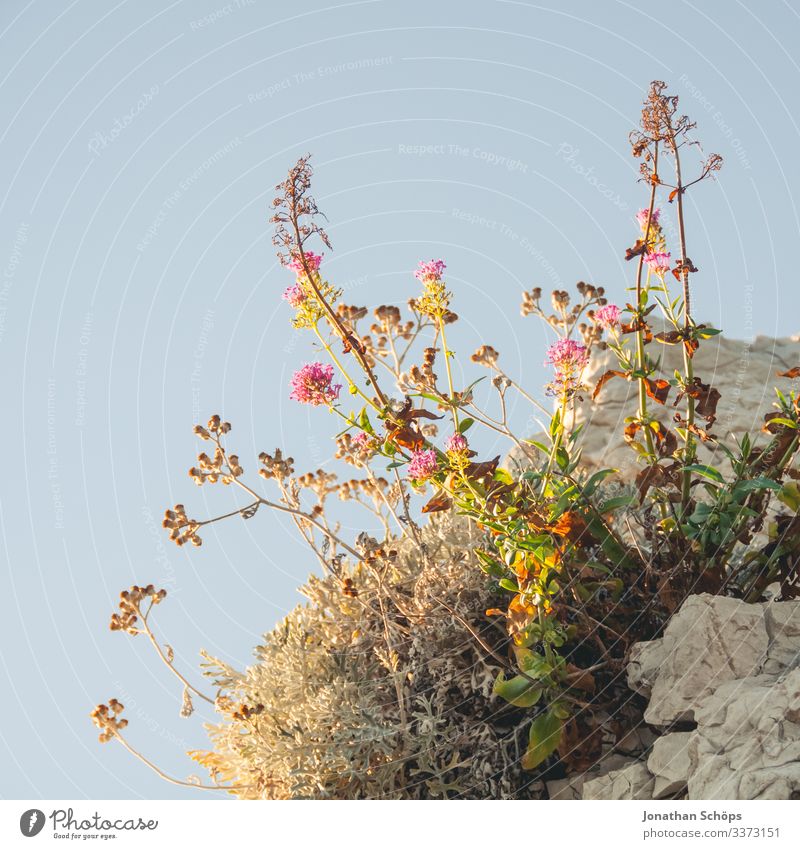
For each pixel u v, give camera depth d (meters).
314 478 4.20
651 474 3.56
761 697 2.88
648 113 3.37
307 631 4.06
